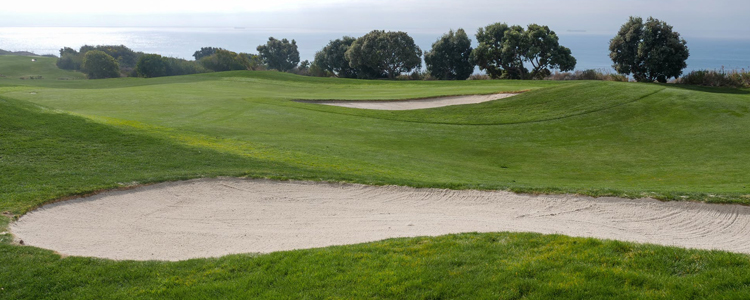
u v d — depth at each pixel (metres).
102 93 33.03
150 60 67.12
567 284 6.27
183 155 15.43
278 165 14.64
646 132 21.70
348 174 13.69
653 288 6.11
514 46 58.06
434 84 42.91
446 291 6.32
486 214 10.76
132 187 11.96
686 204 10.41
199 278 7.13
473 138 21.95
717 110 23.50
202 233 9.89
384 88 40.50
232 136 19.58
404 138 21.53
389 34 69.62
